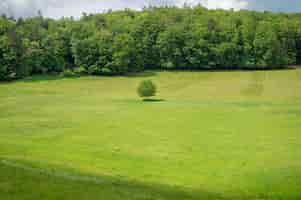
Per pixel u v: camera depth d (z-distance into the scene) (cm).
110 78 9925
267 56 10981
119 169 2303
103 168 2288
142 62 11150
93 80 9581
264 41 10969
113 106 5250
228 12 14575
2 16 13188
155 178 2134
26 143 2959
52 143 3069
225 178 2189
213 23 12181
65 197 1445
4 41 9362
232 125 3794
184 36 11356
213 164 2505
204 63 11306
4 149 2553
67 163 2297
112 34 11188
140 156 2695
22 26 12175
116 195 1518
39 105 5481
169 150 2884
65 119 4234
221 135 3375
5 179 1589
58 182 1630
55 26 12912
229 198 1773
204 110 4725
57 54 10650
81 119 4225
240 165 2475
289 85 7862
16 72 9525
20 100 6200
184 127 3738
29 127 3775
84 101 5969
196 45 11238
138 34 11694
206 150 2877
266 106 5047
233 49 11181
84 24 12325
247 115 4325
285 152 2795
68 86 8594
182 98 6419
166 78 9675
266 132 3469
